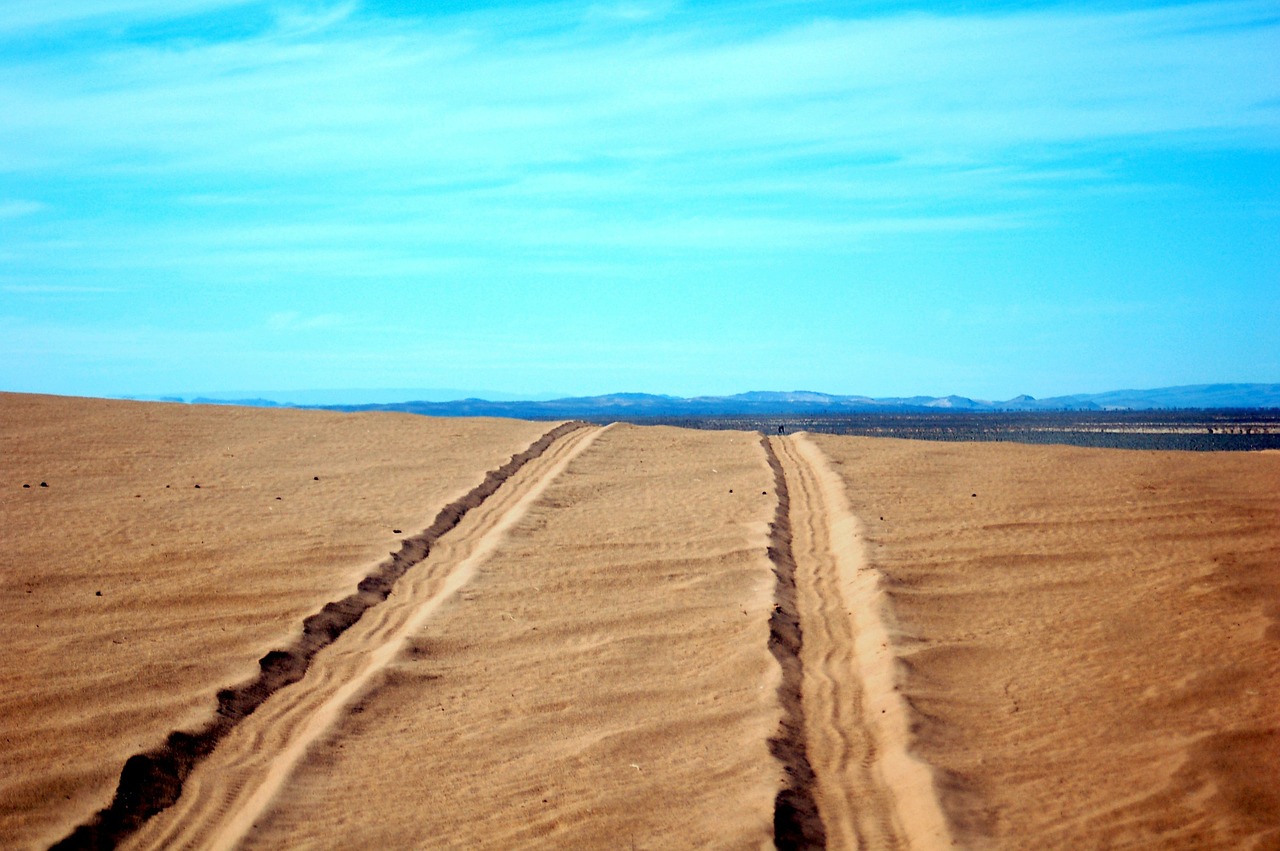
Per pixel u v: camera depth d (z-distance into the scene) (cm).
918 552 1719
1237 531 1784
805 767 1000
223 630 1338
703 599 1517
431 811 913
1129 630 1305
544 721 1105
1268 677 1099
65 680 1149
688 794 934
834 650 1345
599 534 1881
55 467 2297
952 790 900
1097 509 1998
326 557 1672
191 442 2672
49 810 878
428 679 1221
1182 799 856
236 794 946
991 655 1258
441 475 2381
